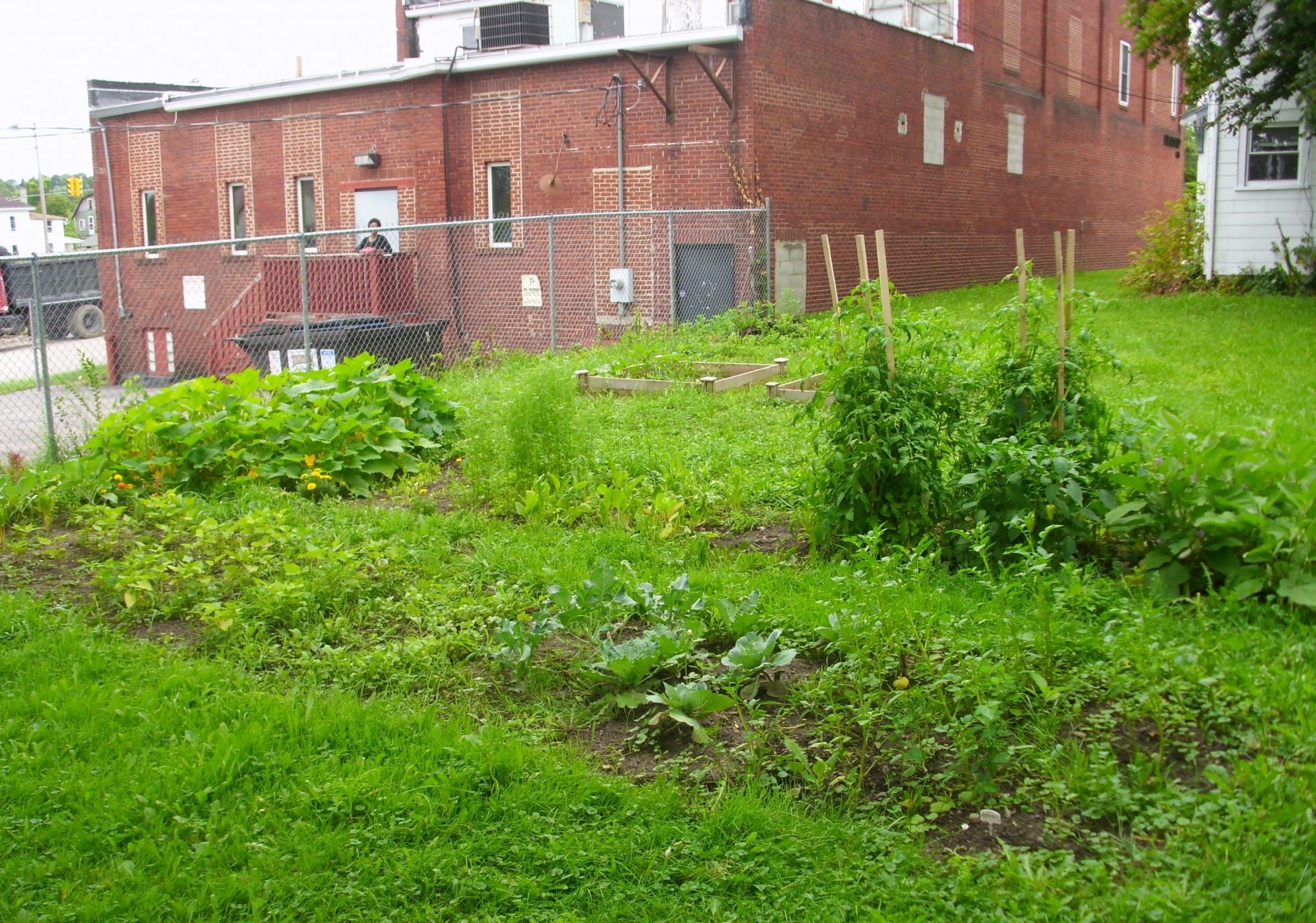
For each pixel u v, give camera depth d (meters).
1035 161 28.34
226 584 5.97
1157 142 35.97
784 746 4.12
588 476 7.57
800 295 19.64
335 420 8.63
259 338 18.31
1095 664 4.34
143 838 3.62
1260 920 3.00
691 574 5.89
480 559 6.27
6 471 8.95
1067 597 4.70
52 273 32.38
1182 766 3.79
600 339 18.14
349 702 4.50
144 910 3.29
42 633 5.42
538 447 7.75
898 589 4.98
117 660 5.09
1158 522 5.36
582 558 6.27
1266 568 5.02
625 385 11.88
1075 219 30.92
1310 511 5.02
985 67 25.58
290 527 6.88
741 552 6.28
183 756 4.09
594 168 20.06
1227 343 13.87
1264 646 4.48
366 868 3.46
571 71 20.05
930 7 25.52
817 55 19.86
